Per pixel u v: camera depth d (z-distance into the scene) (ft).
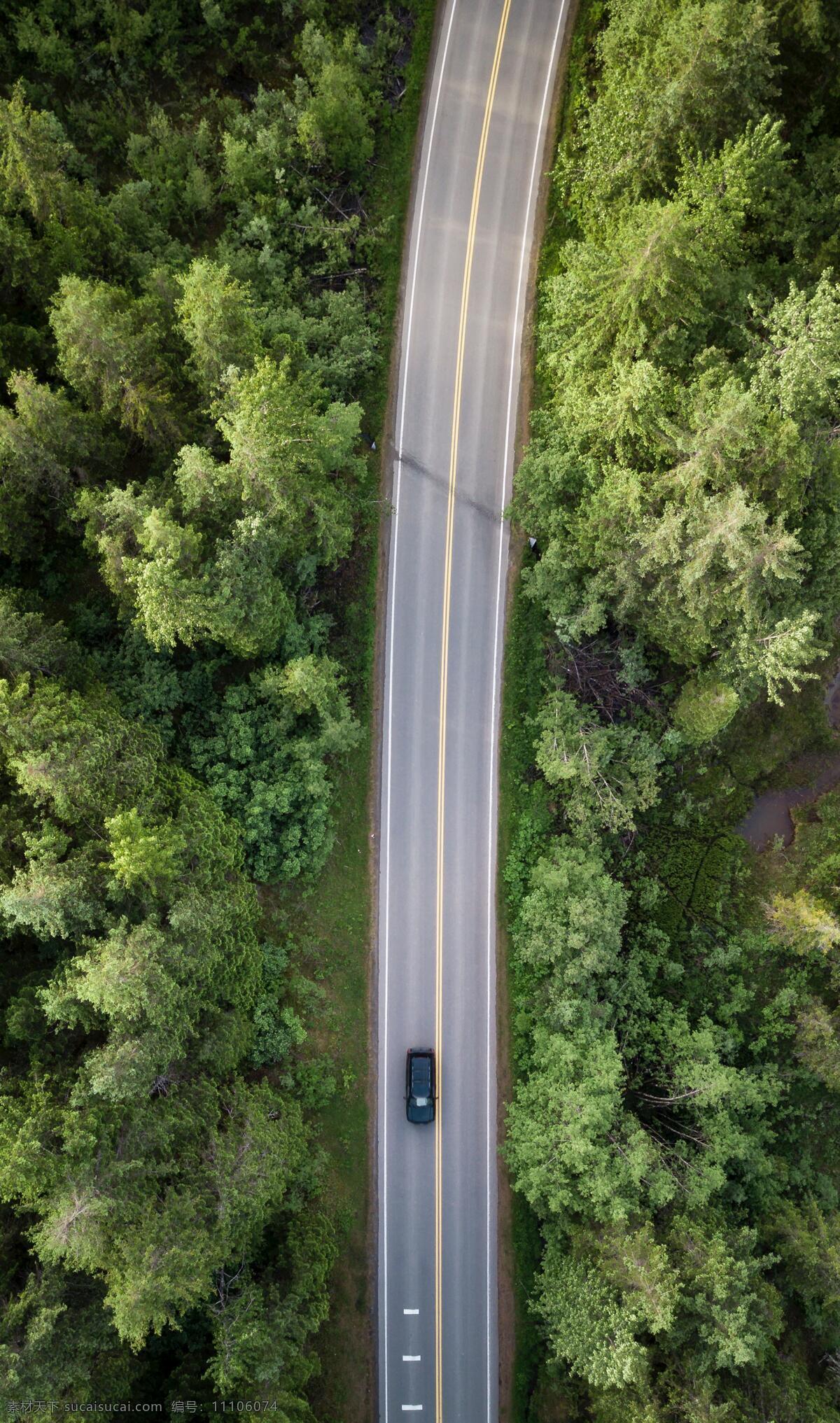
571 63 148.97
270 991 134.10
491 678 147.23
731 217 112.27
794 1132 144.87
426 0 149.07
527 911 132.98
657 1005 140.15
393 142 148.25
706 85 113.80
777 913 140.77
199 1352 116.67
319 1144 136.56
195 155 140.67
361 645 143.95
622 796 137.18
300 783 130.11
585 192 131.75
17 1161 89.25
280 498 107.45
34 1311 96.68
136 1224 96.73
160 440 117.19
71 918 99.60
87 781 102.06
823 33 123.44
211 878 114.21
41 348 118.11
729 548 105.50
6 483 112.06
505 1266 139.13
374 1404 135.23
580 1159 115.96
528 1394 135.13
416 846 144.87
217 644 131.23
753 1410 112.98
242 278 134.82
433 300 148.36
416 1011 142.92
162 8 140.15
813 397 108.27
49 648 111.75
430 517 147.23
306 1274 115.85
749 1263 118.01
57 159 116.57
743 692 131.34
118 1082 96.02
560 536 127.85
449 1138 141.08
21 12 136.36
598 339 114.73
